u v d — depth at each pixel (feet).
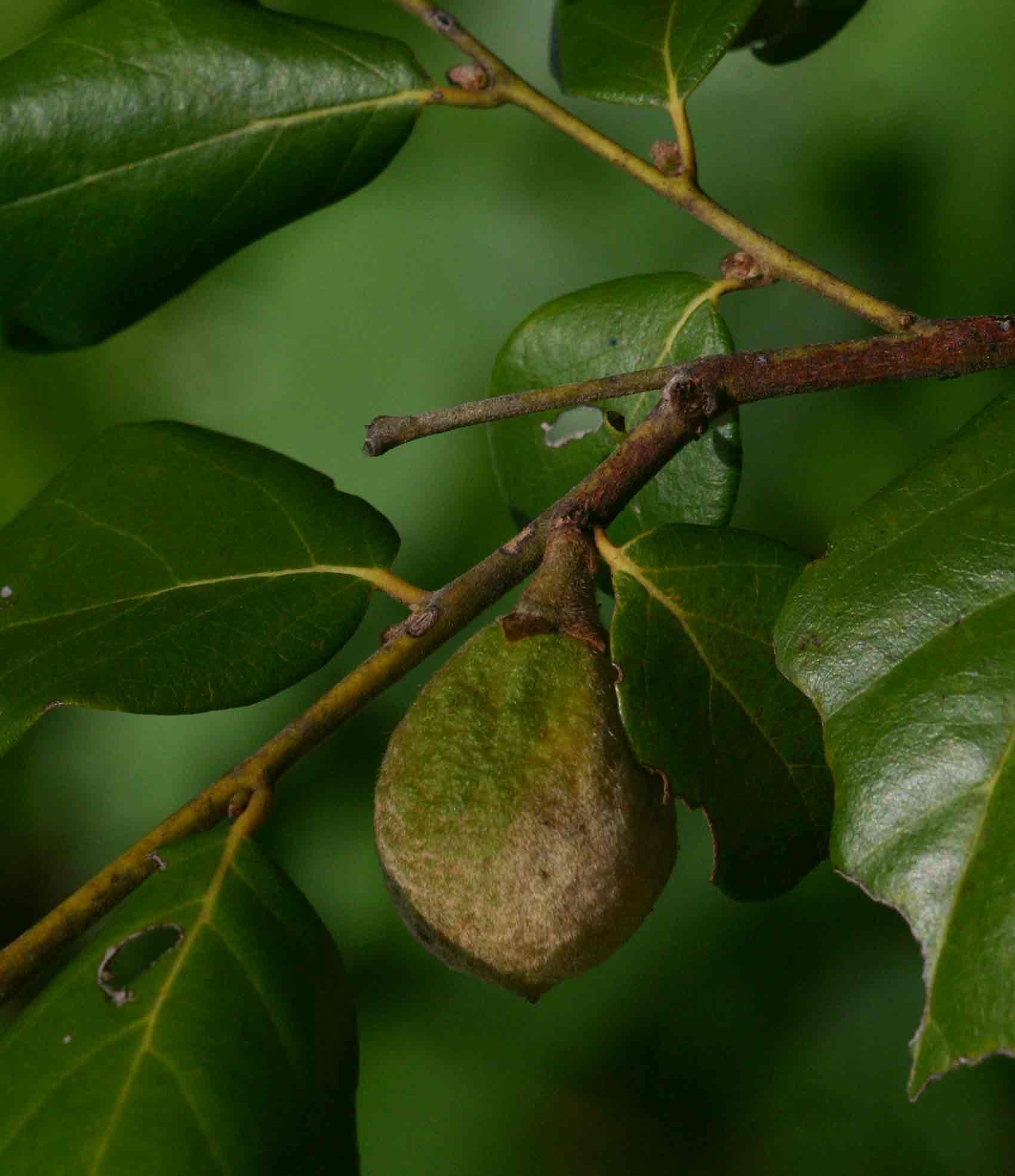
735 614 1.04
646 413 1.11
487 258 1.47
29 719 1.05
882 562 1.00
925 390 1.43
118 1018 1.00
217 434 1.10
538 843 1.01
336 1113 1.01
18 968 1.01
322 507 1.09
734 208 1.46
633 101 1.11
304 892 1.47
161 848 1.02
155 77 1.11
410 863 1.02
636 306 1.11
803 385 1.04
